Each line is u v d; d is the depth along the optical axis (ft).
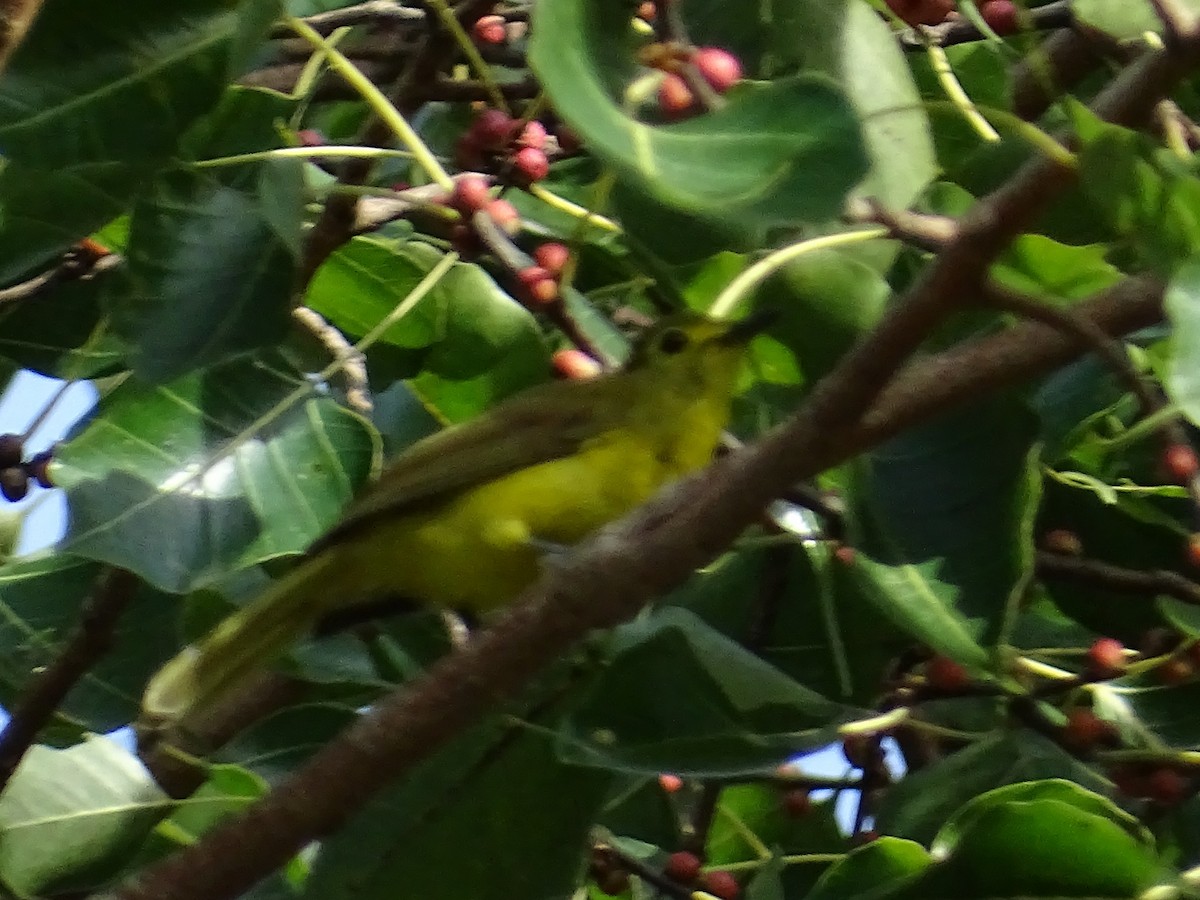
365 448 20.63
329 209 20.89
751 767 19.11
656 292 27.63
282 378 20.85
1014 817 16.72
